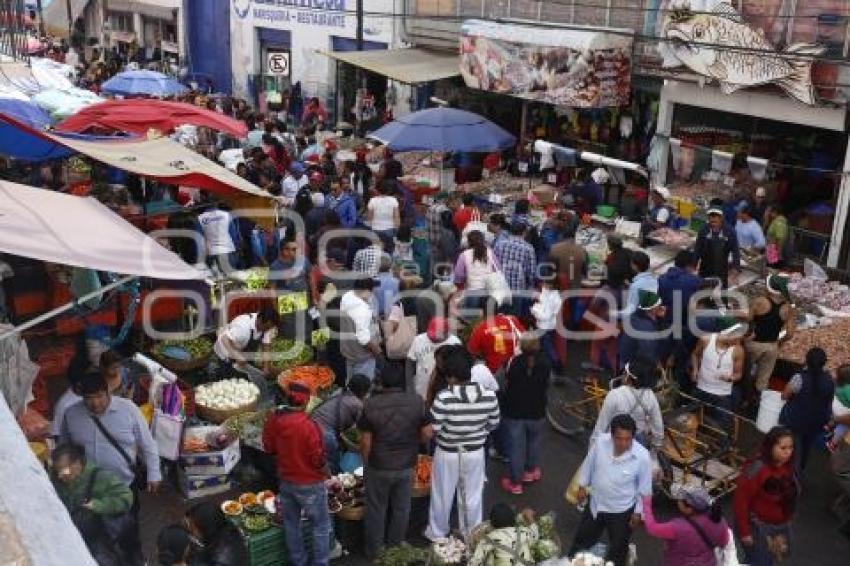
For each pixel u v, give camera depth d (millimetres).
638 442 6977
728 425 8570
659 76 16031
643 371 7305
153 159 10773
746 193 14570
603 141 17641
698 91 15297
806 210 14531
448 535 7375
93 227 6375
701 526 5875
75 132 12953
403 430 6801
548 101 16641
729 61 14297
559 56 16219
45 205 6672
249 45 28406
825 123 13438
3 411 1744
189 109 13875
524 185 16531
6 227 5781
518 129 19438
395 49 21438
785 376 10031
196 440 7918
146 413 7742
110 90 19125
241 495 7766
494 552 5969
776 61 13539
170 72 30203
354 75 24375
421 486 7539
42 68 15773
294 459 6539
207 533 5879
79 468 5566
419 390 8266
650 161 16078
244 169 14438
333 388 8695
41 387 8711
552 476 8789
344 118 24797
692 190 15195
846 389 7977
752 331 9352
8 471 1520
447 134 14352
